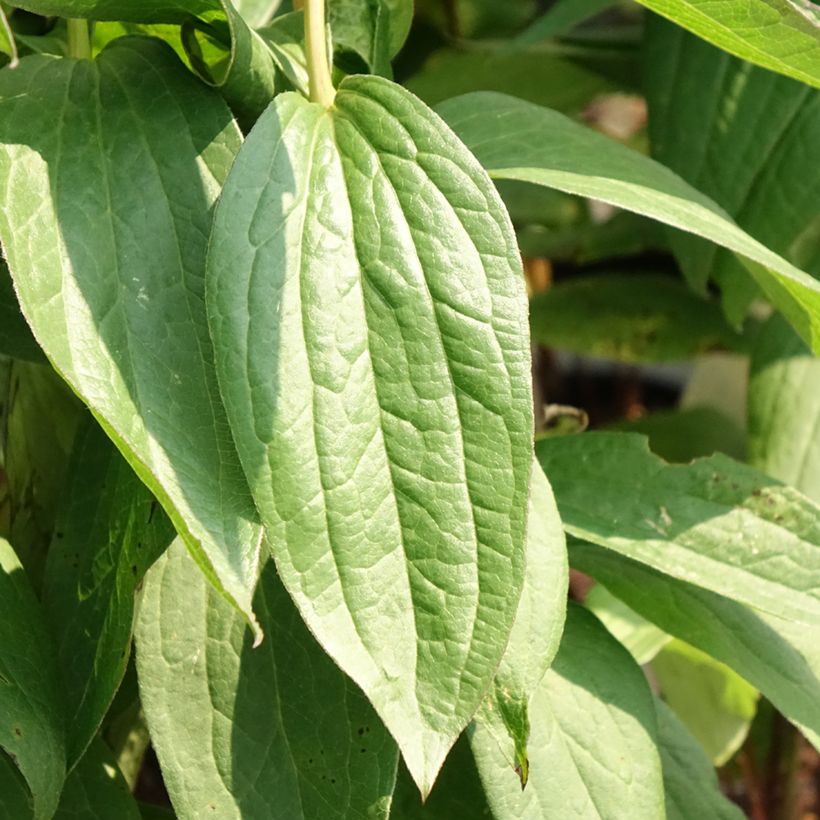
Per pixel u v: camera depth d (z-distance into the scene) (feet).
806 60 1.28
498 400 1.19
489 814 1.44
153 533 1.28
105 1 1.27
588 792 1.34
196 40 1.30
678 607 1.45
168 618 1.33
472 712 1.18
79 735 1.29
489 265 1.20
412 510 1.19
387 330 1.19
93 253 1.21
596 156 1.38
